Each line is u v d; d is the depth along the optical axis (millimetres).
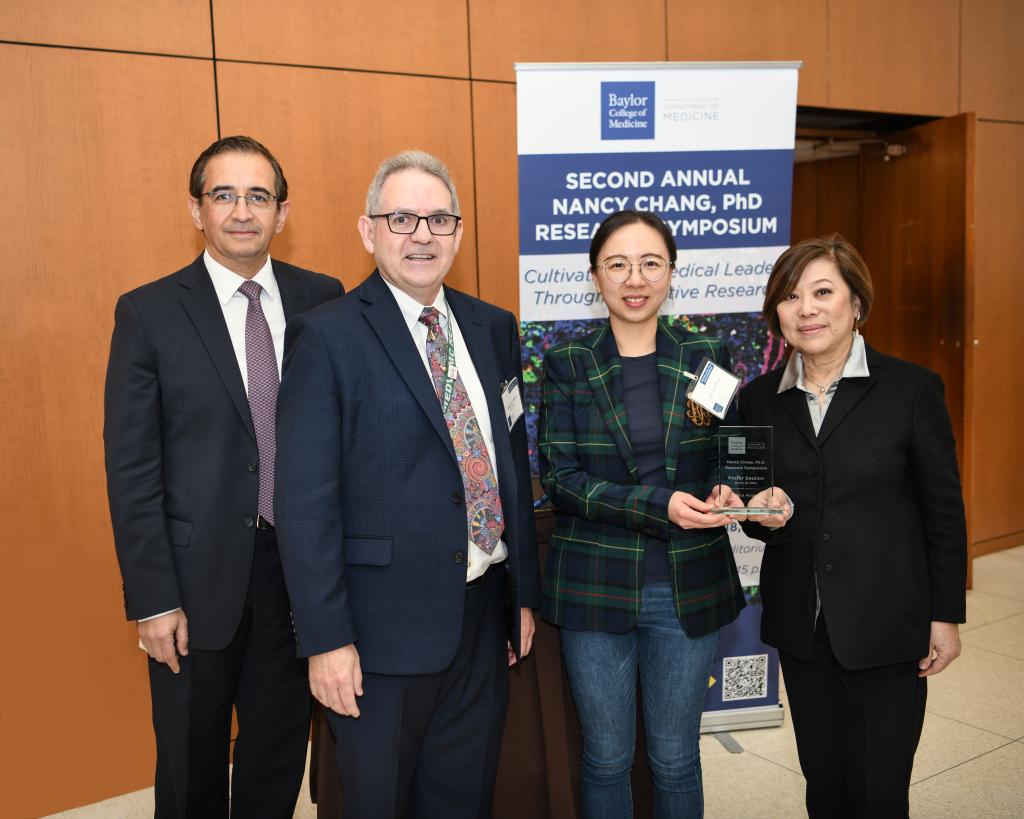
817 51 3971
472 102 3314
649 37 3547
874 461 1662
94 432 2771
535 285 2910
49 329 2686
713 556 1839
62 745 2775
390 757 1575
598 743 1847
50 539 2727
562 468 1844
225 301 1945
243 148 1924
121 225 2758
